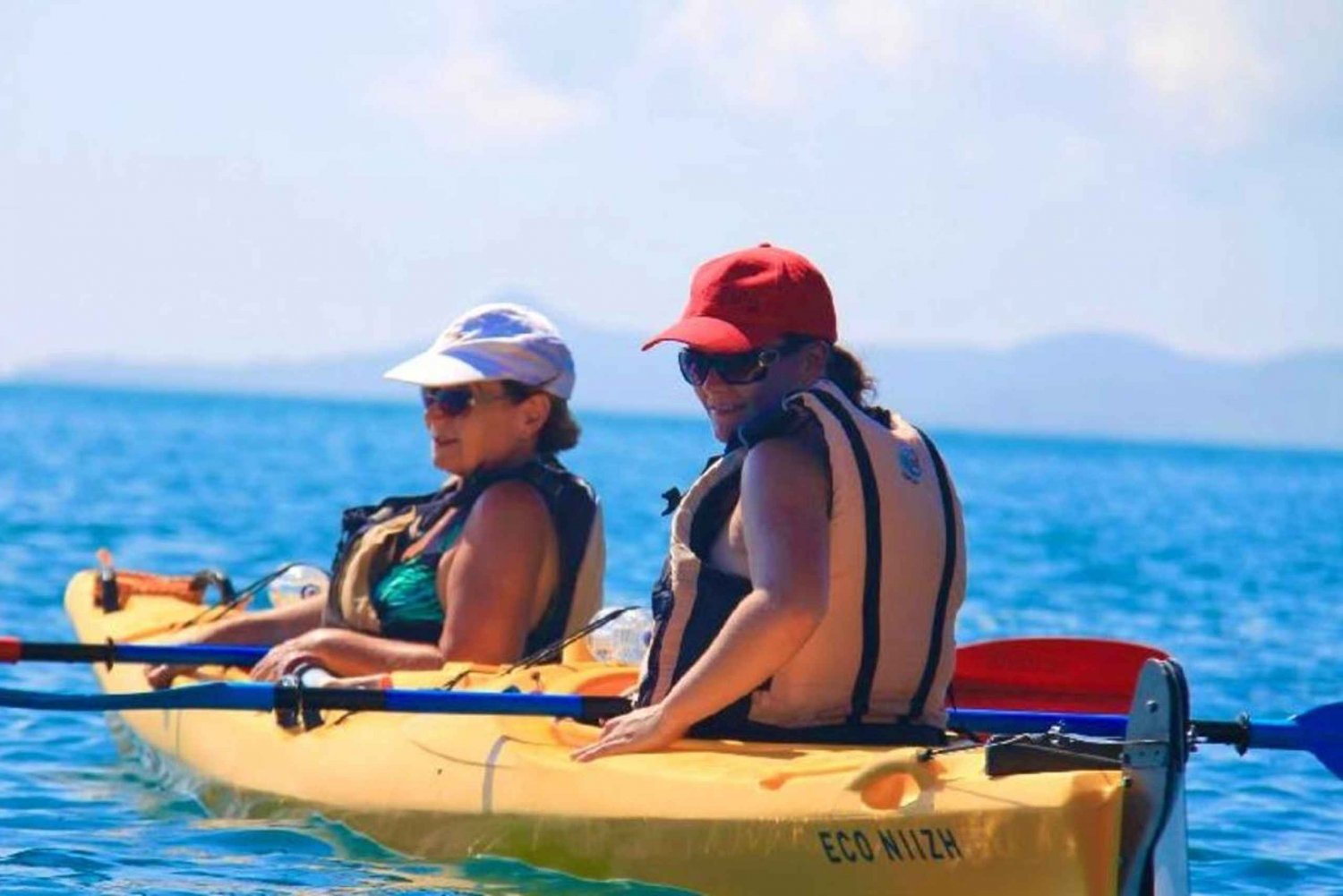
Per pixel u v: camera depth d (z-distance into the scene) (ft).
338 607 47.16
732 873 33.63
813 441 34.12
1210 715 68.64
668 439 623.36
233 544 125.39
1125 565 142.51
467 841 38.17
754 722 35.37
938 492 35.42
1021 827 30.27
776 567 33.55
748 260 35.55
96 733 56.59
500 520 44.52
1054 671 43.80
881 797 32.55
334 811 41.50
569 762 37.19
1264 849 45.52
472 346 45.70
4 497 162.71
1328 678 79.36
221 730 47.06
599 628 43.52
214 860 39.91
